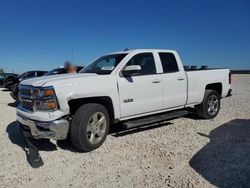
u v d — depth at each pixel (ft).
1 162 14.83
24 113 16.38
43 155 15.83
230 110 28.96
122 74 18.35
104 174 13.20
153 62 20.52
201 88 23.71
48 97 15.05
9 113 29.27
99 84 16.85
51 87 15.10
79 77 16.55
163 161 14.64
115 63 19.02
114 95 17.52
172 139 18.48
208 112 24.41
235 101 36.27
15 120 25.39
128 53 19.40
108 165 14.26
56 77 16.80
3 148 17.07
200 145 17.08
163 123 23.17
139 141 18.15
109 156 15.51
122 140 18.40
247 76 122.11
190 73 22.91
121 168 13.85
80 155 15.74
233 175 12.63
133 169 13.70
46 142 18.15
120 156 15.48
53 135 15.16
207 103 24.30
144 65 19.95
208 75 24.50
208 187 11.57
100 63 20.59
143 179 12.57
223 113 27.35
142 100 19.20
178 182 12.14
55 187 11.98
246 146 16.66
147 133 20.06
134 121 19.26
